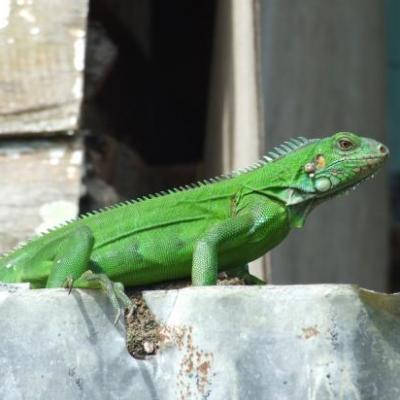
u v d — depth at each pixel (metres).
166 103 19.61
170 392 7.88
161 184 18.14
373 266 20.78
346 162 10.54
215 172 16.03
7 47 13.47
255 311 7.86
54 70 13.37
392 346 7.74
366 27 20.73
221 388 7.80
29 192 12.72
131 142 18.09
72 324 8.03
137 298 8.09
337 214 20.34
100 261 9.97
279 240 10.54
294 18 18.83
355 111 20.09
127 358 7.96
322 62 19.56
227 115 14.52
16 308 8.07
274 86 18.28
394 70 25.67
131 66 18.19
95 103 16.17
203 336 7.90
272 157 10.88
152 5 19.84
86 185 13.24
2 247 12.34
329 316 7.77
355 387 7.66
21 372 7.98
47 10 13.77
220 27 16.41
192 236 10.22
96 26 16.56
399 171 25.20
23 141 13.09
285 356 7.76
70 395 7.93
